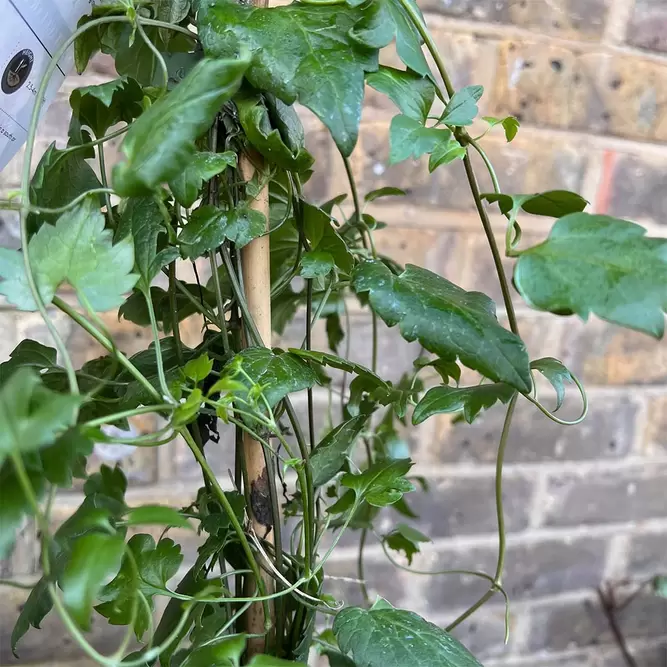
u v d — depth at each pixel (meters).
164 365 0.35
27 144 0.27
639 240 0.26
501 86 0.57
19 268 0.26
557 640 0.72
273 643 0.34
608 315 0.24
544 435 0.66
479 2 0.54
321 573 0.35
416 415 0.33
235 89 0.24
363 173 0.56
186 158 0.23
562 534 0.69
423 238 0.59
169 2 0.32
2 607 0.54
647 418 0.68
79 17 0.32
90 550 0.22
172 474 0.57
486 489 0.66
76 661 0.58
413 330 0.27
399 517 0.64
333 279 0.36
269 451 0.33
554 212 0.31
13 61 0.31
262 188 0.31
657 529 0.72
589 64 0.58
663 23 0.58
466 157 0.31
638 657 0.74
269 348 0.31
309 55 0.27
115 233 0.31
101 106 0.32
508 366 0.26
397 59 0.53
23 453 0.21
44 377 0.33
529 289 0.26
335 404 0.59
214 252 0.32
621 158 0.61
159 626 0.36
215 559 0.34
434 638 0.31
